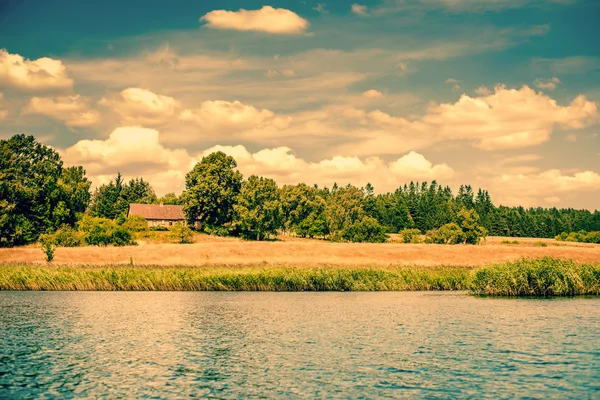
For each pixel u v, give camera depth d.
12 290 55.19
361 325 35.69
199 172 132.50
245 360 26.25
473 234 120.19
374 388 21.52
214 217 132.75
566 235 163.38
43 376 23.30
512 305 44.19
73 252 81.88
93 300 48.41
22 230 99.69
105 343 30.19
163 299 49.50
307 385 22.03
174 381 22.70
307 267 63.56
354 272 57.94
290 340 31.05
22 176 128.88
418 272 59.22
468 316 38.69
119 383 22.34
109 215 164.62
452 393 20.77
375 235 117.31
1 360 26.02
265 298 50.50
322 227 145.12
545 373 23.33
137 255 82.25
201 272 58.19
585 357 25.95
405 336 31.80
